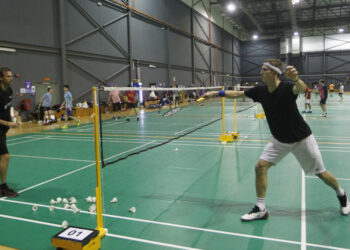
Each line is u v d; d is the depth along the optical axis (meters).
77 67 17.23
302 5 34.69
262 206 3.64
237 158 6.77
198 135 10.22
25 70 14.36
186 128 12.07
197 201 4.31
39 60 15.05
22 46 14.11
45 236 3.38
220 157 6.91
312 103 25.38
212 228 3.47
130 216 3.84
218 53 38.66
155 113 19.02
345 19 38.59
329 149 7.49
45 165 6.53
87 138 10.02
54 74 15.88
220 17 39.03
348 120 13.27
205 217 3.77
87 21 17.70
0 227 3.62
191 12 30.44
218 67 38.78
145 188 4.92
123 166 6.32
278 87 3.29
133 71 21.83
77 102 17.34
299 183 4.96
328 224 3.49
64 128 12.61
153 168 6.12
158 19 24.58
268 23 41.53
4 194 4.66
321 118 14.19
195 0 31.27
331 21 39.28
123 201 4.36
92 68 18.28
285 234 3.28
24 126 13.25
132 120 15.30
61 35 15.90
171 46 26.91
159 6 24.72
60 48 16.05
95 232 3.07
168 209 4.04
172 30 27.03
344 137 9.17
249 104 26.98
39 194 4.74
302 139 3.38
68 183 5.27
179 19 28.12
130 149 8.09
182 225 3.56
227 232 3.36
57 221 3.76
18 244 3.21
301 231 3.33
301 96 36.09
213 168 6.01
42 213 4.01
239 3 28.48
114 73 20.05
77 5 16.94
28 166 6.46
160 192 4.72
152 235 3.33
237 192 4.64
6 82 4.48
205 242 3.15
